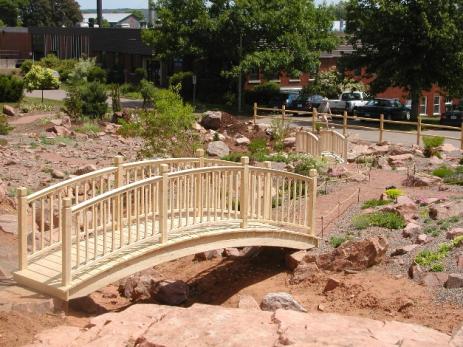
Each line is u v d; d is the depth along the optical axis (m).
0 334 7.27
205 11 42.09
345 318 7.03
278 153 21.69
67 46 66.44
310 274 10.77
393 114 37.41
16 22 110.19
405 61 36.62
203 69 46.38
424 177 16.52
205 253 12.05
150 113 19.80
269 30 41.41
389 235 11.88
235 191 10.79
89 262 8.77
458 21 35.38
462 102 45.41
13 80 39.47
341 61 39.25
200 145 20.88
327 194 15.57
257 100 44.62
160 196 9.55
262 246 11.66
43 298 8.45
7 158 19.78
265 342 6.25
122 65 58.72
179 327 6.66
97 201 8.75
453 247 10.71
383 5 35.69
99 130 27.08
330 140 20.91
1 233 11.67
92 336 6.98
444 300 9.28
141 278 10.55
